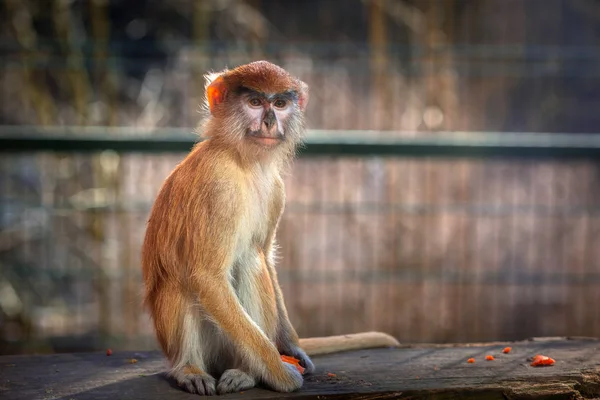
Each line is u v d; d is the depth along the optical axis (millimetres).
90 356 4699
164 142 6527
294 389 3984
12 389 4070
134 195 10758
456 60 13258
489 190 13172
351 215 11484
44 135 6438
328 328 9992
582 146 6781
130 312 9516
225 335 4070
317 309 10406
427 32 14219
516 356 4598
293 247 11234
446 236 12008
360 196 12133
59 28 11688
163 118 13281
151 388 4062
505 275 8469
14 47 11242
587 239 11898
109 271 9461
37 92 11461
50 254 10586
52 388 4086
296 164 12141
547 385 4105
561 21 18062
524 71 13945
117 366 4477
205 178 3996
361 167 12188
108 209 8648
